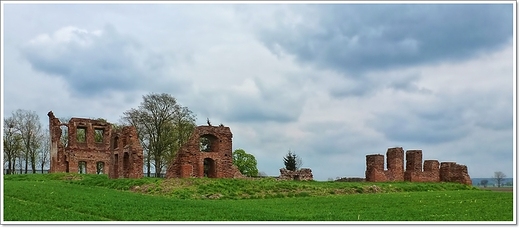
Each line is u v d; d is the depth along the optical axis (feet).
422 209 145.28
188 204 148.87
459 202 160.86
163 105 305.94
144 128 302.66
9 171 333.21
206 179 198.80
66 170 305.32
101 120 321.11
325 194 190.60
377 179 254.27
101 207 136.56
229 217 126.31
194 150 215.92
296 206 151.94
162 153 304.09
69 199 149.28
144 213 129.70
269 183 198.08
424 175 265.75
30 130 340.59
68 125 310.45
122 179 206.59
